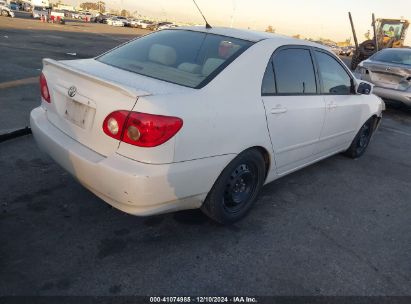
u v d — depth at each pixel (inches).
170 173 100.7
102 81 101.7
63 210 131.4
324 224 145.1
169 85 111.6
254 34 141.5
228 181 124.6
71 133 113.0
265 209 150.3
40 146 126.6
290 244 128.3
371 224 150.2
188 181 106.8
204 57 126.3
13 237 114.7
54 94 121.0
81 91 108.0
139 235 122.6
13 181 146.9
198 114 104.7
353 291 109.3
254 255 119.7
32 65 397.4
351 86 189.3
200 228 130.6
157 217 133.5
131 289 100.0
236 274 110.0
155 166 98.3
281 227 138.4
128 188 97.2
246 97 121.2
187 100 104.6
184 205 113.3
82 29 1301.7
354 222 150.0
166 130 97.0
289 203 158.4
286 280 110.2
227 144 114.8
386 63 365.7
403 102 354.6
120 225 126.6
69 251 111.5
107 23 2425.0
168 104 99.6
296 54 147.8
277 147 138.7
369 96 213.5
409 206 171.5
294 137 146.8
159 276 105.7
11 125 200.8
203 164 108.9
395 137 294.8
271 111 129.3
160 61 128.3
